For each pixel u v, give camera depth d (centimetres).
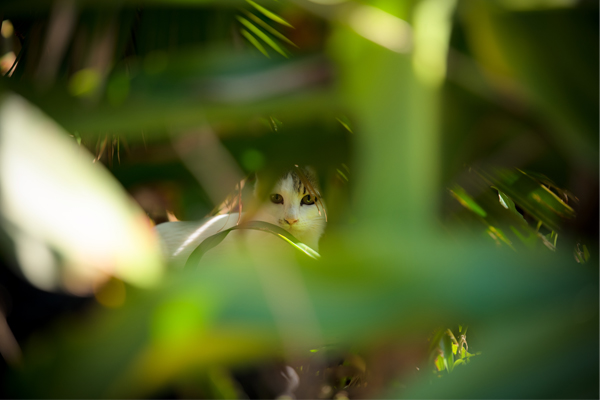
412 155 37
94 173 34
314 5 48
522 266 33
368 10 46
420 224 33
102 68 75
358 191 37
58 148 35
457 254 32
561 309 33
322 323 28
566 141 45
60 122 47
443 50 43
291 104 47
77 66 77
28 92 49
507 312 32
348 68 45
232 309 28
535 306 33
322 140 77
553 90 45
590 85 45
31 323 117
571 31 46
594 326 33
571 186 61
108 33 77
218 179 77
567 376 33
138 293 29
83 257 28
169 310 28
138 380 28
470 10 46
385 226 33
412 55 42
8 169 32
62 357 30
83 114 48
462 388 33
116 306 31
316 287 29
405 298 29
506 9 46
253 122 78
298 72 48
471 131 54
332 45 48
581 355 33
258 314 28
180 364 28
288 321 28
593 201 58
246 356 28
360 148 42
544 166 61
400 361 54
